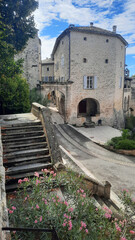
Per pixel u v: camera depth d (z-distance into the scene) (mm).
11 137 6602
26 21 12609
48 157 6117
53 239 2023
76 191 4047
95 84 21375
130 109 32031
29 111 15953
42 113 7430
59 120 21781
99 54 21000
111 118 23156
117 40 21906
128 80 30547
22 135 6785
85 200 3840
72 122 21047
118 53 22641
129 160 10969
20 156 5957
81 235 3102
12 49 11836
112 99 22781
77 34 19562
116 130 20641
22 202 3748
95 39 20500
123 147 12102
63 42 21469
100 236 3457
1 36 10234
